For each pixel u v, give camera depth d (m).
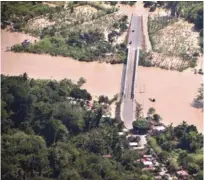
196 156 173.00
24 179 154.62
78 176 153.00
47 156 160.75
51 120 179.38
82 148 171.12
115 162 164.38
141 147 179.25
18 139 167.50
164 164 169.75
